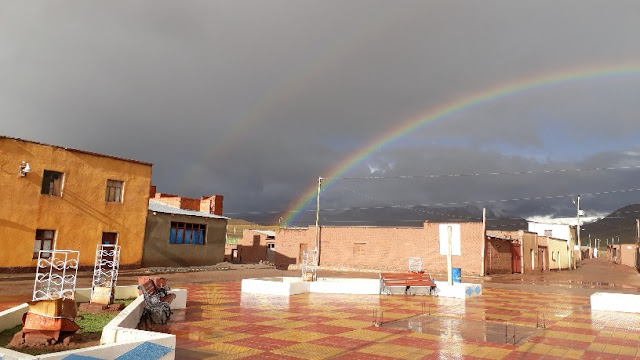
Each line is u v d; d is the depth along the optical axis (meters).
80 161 23.91
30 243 21.44
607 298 15.01
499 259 37.50
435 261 36.56
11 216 20.84
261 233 50.47
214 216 33.06
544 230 60.91
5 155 20.80
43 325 7.75
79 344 7.82
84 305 11.92
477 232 35.12
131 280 21.81
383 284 19.45
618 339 10.05
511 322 12.21
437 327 11.20
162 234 28.56
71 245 23.20
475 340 9.63
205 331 9.94
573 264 60.72
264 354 7.95
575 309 15.30
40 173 22.06
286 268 41.88
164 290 11.98
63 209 22.97
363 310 14.02
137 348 6.22
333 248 41.12
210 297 16.45
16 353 5.45
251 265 35.00
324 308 14.27
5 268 20.41
